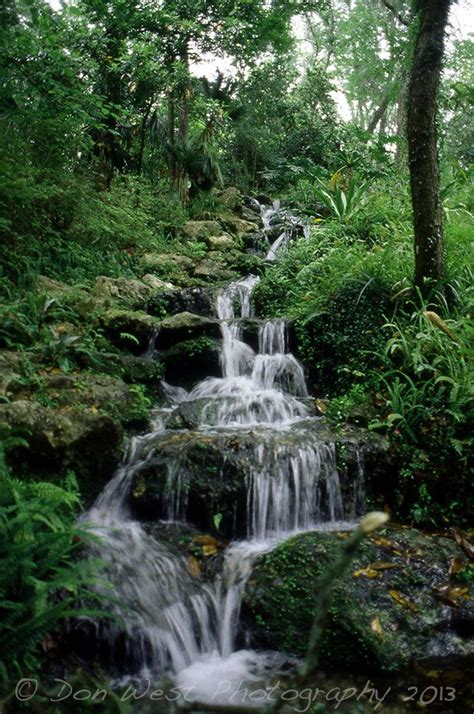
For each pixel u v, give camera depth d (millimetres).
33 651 2932
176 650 3287
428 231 5559
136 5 12281
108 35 11875
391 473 4543
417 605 3412
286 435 4590
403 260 6152
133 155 12930
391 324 5461
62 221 8016
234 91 16094
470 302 5285
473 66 12555
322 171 13656
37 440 3984
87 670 3037
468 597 3508
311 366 6000
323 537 3811
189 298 7379
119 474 4418
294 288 7188
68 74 6988
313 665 714
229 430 4844
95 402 4887
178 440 4574
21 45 6582
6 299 6055
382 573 3549
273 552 3746
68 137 7879
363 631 3215
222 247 10352
